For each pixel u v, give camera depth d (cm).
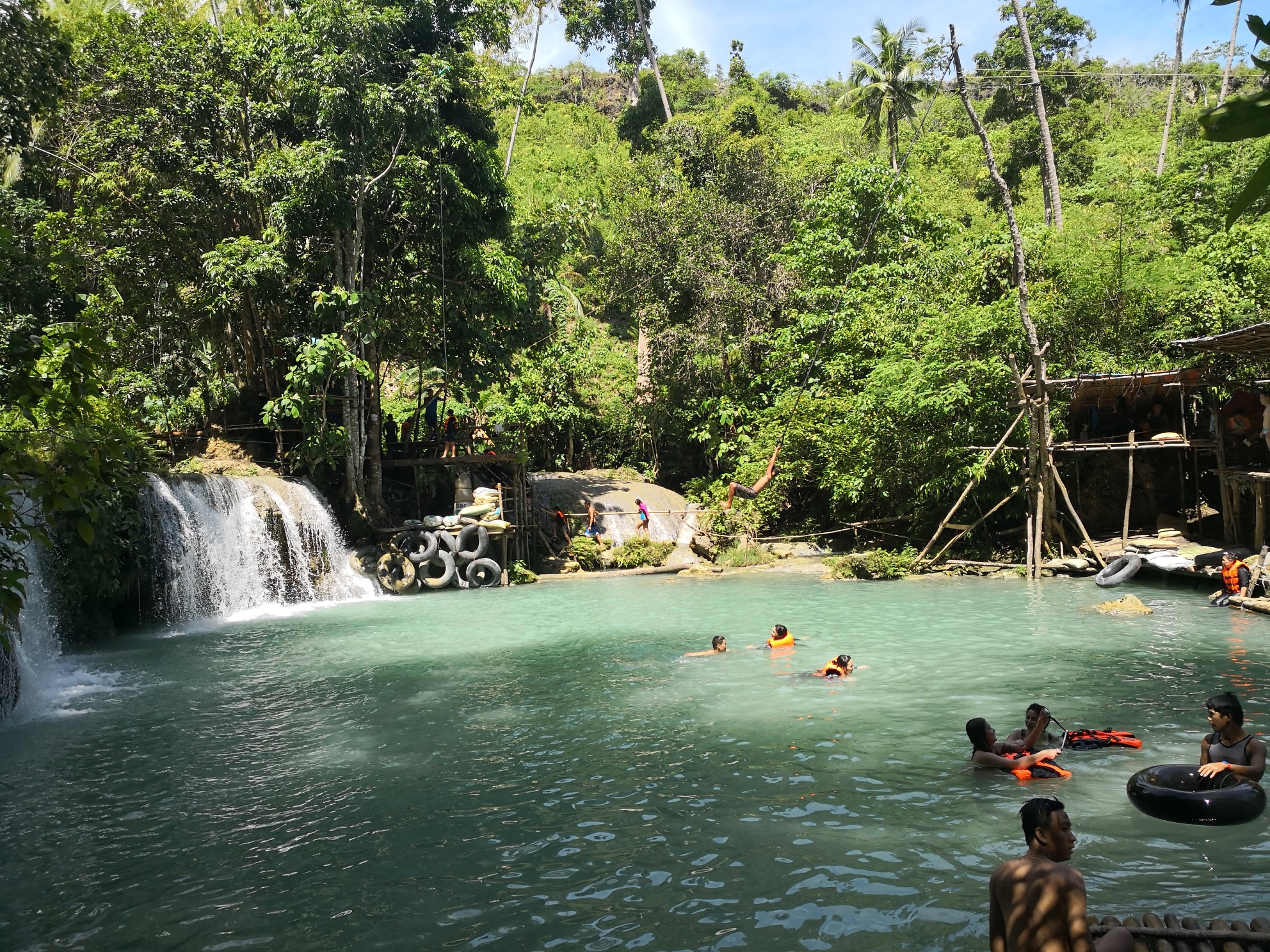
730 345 3481
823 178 3681
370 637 1712
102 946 580
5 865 716
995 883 419
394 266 2728
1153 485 2438
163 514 1923
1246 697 1040
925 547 2419
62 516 1591
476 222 2661
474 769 909
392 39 2505
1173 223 3016
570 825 746
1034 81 3338
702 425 3519
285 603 2184
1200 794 671
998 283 2747
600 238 4084
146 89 2436
